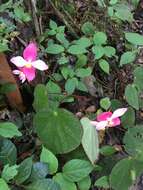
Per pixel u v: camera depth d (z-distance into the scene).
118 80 0.34
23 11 0.29
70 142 0.26
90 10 0.36
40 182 0.25
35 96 0.28
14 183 0.25
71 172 0.26
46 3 0.34
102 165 0.28
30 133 0.29
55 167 0.25
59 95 0.29
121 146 0.30
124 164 0.26
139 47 0.35
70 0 0.36
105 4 0.35
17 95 0.29
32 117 0.29
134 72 0.30
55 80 0.31
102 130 0.30
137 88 0.30
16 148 0.28
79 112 0.31
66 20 0.35
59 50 0.30
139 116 0.32
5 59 0.27
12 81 0.28
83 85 0.30
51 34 0.31
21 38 0.30
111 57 0.34
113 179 0.26
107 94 0.33
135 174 0.27
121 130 0.31
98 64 0.33
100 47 0.31
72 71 0.30
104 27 0.35
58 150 0.27
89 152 0.27
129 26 0.37
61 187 0.25
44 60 0.31
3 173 0.23
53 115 0.26
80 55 0.31
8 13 0.28
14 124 0.26
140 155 0.27
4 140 0.26
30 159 0.25
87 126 0.27
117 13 0.34
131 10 0.37
